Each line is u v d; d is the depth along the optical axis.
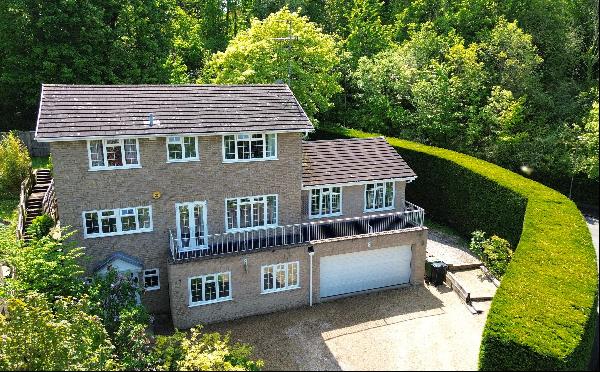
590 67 43.78
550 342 16.12
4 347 16.95
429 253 28.84
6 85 41.38
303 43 37.84
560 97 41.62
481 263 27.45
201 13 62.28
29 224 28.05
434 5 52.94
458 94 39.00
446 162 33.12
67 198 21.41
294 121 23.97
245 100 24.84
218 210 23.64
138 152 21.86
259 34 37.56
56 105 21.84
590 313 17.50
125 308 19.55
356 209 27.19
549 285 19.11
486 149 38.06
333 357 19.64
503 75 39.75
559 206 25.41
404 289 25.75
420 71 40.84
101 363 16.95
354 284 25.44
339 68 46.44
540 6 45.44
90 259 22.22
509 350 16.45
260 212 24.50
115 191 21.95
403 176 27.36
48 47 38.31
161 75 43.22
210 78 41.34
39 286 19.27
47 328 16.88
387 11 58.72
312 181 25.61
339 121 48.47
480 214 30.16
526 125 39.50
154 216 22.78
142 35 42.59
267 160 23.91
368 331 21.56
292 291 23.78
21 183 33.12
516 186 27.88
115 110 22.39
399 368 18.78
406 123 40.91
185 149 22.55
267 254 22.88
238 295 22.84
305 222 25.98
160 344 17.89
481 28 47.25
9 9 37.94
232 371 16.11
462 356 19.53
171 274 21.50
